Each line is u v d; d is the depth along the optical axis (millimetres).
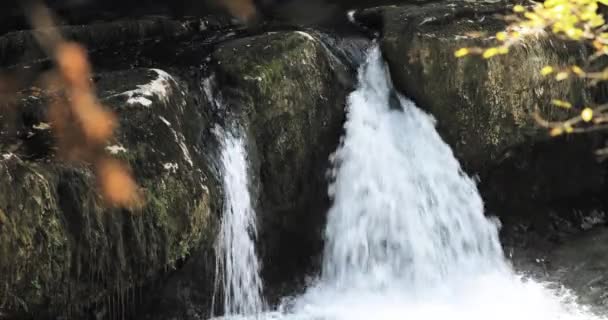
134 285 3971
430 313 4949
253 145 4977
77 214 3531
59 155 3629
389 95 5750
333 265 5410
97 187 3629
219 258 4559
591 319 4742
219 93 5020
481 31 5660
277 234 5223
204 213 4117
